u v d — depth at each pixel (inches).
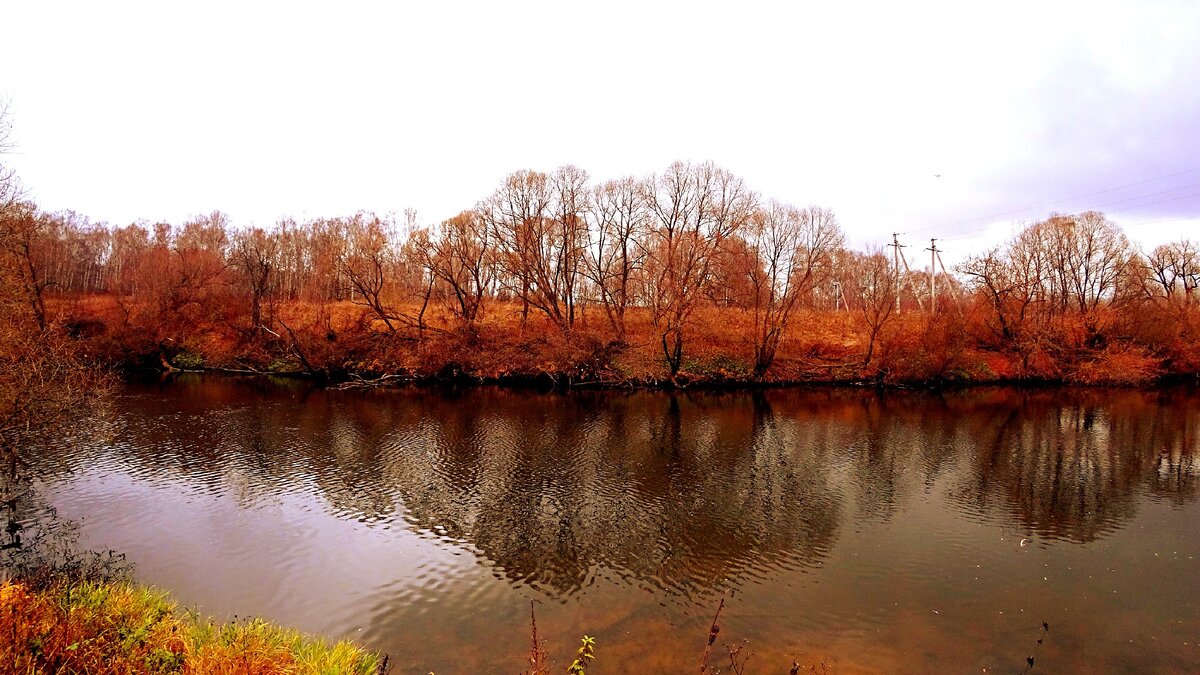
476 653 459.2
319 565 616.1
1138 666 453.7
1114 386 1947.6
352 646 433.1
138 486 842.8
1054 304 2111.2
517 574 602.2
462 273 2071.9
